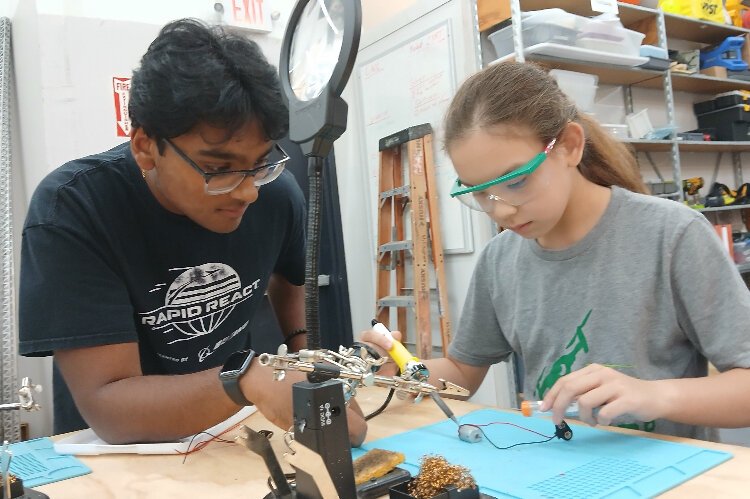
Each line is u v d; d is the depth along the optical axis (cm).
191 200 86
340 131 46
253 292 118
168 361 110
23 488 61
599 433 72
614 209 99
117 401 80
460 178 89
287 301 135
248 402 68
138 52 207
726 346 84
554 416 71
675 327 93
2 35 206
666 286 93
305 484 49
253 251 115
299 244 128
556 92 90
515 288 110
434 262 247
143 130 79
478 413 85
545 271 105
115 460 76
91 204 93
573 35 226
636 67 255
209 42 72
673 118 278
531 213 84
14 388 190
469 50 237
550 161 84
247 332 126
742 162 345
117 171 98
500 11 225
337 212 276
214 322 113
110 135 202
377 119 282
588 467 59
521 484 56
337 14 47
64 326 83
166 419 78
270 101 71
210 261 108
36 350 82
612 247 98
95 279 88
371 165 288
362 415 77
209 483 64
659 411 71
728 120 308
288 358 48
